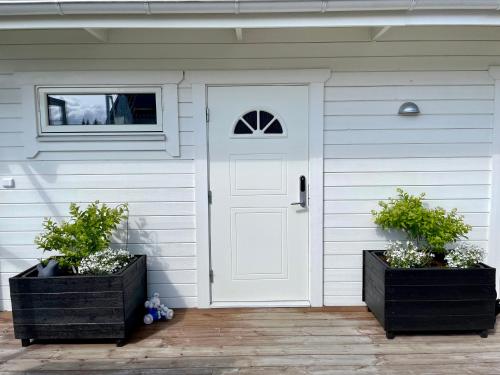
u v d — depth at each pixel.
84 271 3.14
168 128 3.60
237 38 3.41
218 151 3.66
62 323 3.05
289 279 3.78
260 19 2.86
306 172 3.68
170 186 3.67
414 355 2.92
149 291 3.75
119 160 3.65
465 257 3.22
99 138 3.61
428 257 3.31
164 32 3.50
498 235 3.71
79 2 2.72
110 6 2.73
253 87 3.61
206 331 3.31
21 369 2.79
